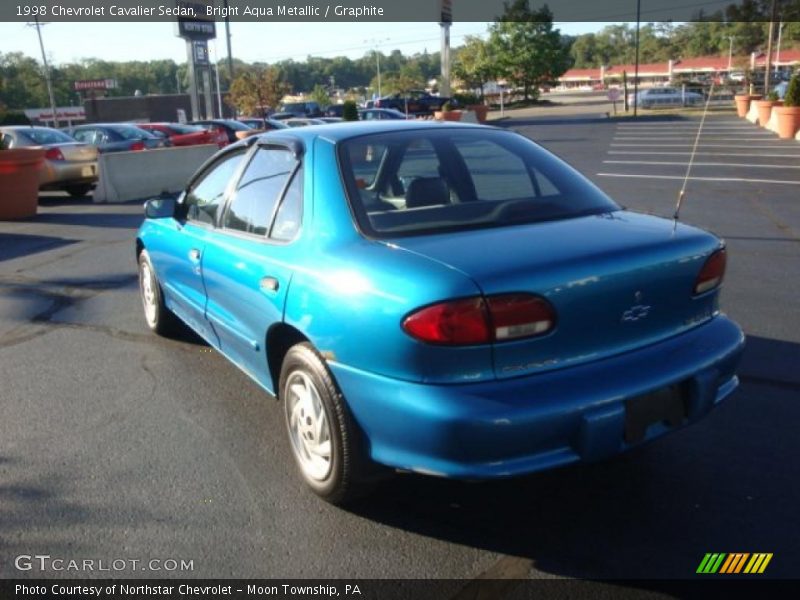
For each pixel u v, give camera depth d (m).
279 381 3.63
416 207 3.34
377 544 3.06
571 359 2.81
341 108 39.16
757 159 17.98
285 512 3.30
